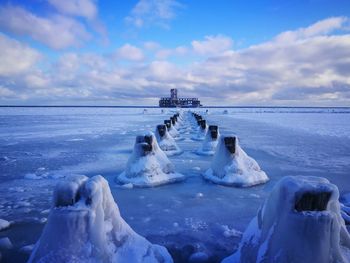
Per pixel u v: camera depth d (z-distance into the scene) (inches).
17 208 237.0
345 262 113.0
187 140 691.4
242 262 131.4
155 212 226.1
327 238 111.8
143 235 185.9
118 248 129.7
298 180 118.8
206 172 333.4
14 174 349.1
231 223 205.5
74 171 362.6
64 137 712.4
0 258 161.2
